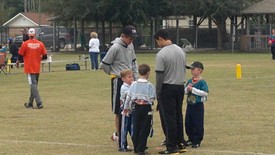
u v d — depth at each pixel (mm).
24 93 24062
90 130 15164
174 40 67000
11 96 23000
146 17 63031
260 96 21859
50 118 17219
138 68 12438
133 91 12180
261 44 62438
